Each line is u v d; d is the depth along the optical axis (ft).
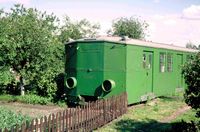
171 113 52.37
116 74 52.80
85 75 53.83
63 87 60.75
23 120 36.45
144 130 40.70
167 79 69.21
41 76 60.18
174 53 72.59
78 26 106.63
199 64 34.37
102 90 52.31
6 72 60.54
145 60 59.41
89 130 39.06
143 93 58.54
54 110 52.54
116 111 47.11
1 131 27.96
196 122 39.47
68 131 34.83
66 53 56.70
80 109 37.17
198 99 34.09
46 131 31.24
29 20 60.13
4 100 60.23
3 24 59.67
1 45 58.18
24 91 63.77
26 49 59.47
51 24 64.18
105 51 52.24
